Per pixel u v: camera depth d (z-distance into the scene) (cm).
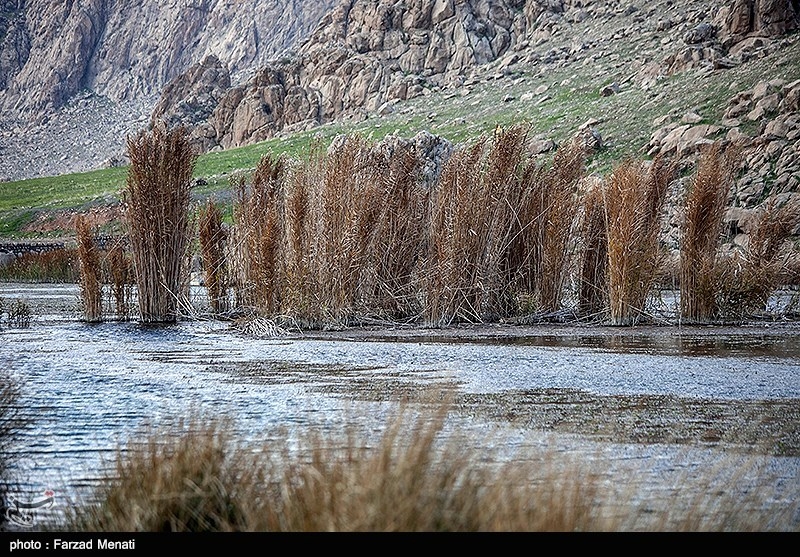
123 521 706
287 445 1026
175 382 1616
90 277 2900
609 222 2698
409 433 1088
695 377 1669
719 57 8375
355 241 2630
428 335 2444
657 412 1324
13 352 2097
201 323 2859
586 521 662
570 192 2800
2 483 896
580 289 2831
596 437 1135
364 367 1814
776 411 1342
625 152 7025
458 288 2666
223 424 1186
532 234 2789
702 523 757
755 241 2902
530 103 10244
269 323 2525
